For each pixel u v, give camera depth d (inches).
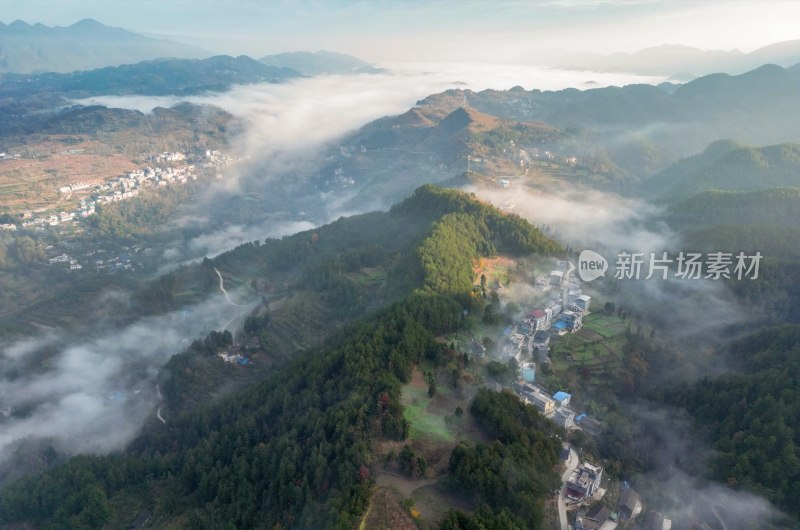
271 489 4611.2
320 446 4670.3
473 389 5541.3
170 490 5521.7
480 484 4089.6
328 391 5570.9
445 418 4995.1
